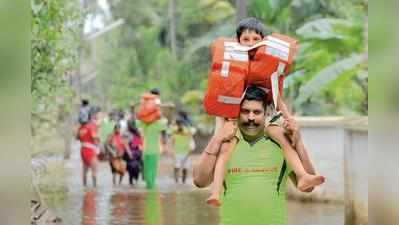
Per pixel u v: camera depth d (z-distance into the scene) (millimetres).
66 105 15141
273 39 6086
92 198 17000
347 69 18562
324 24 19734
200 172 6105
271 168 6039
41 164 14203
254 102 5984
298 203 15578
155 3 47000
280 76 6184
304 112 23344
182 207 15289
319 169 15547
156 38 44250
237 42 6172
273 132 6055
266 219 6000
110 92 49062
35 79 12961
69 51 13539
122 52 48156
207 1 38875
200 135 34031
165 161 31125
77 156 32906
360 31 19469
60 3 12891
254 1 22984
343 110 22297
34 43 12766
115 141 21344
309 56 20359
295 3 22922
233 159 6035
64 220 13125
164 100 38500
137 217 13680
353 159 11805
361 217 11445
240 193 6004
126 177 23953
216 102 6031
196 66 38125
